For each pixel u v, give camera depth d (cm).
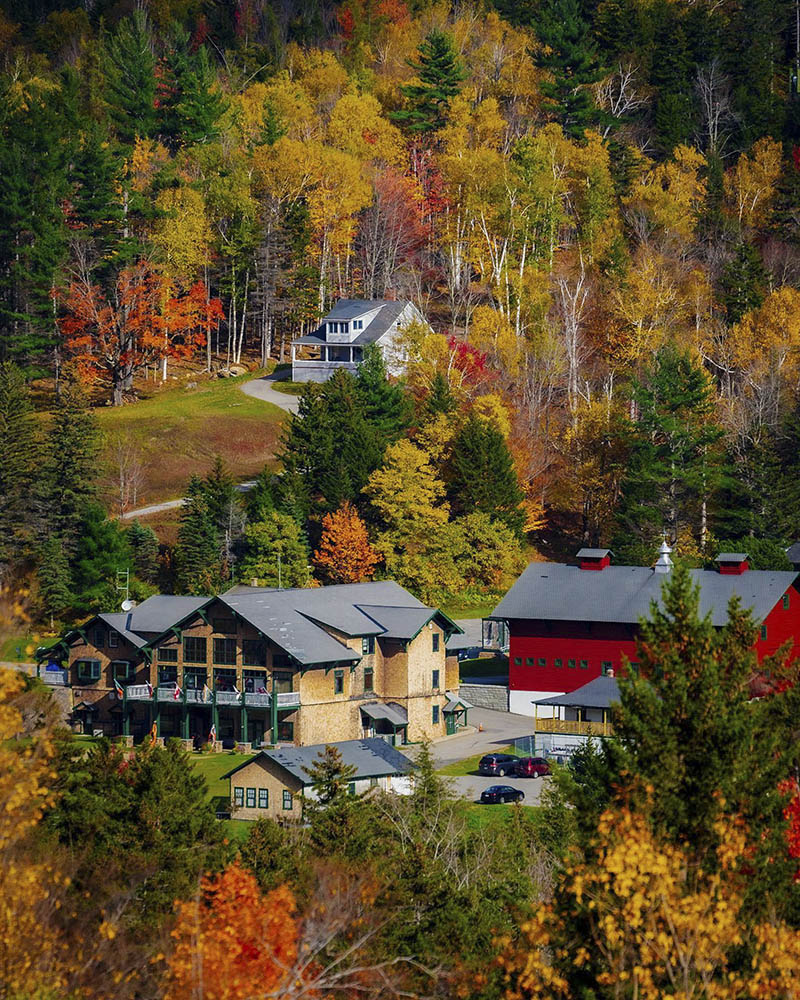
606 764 11794
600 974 10062
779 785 11762
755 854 10562
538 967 10081
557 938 10300
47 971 9856
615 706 11488
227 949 10706
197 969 10294
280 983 10481
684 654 11612
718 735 11006
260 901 11612
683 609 11700
